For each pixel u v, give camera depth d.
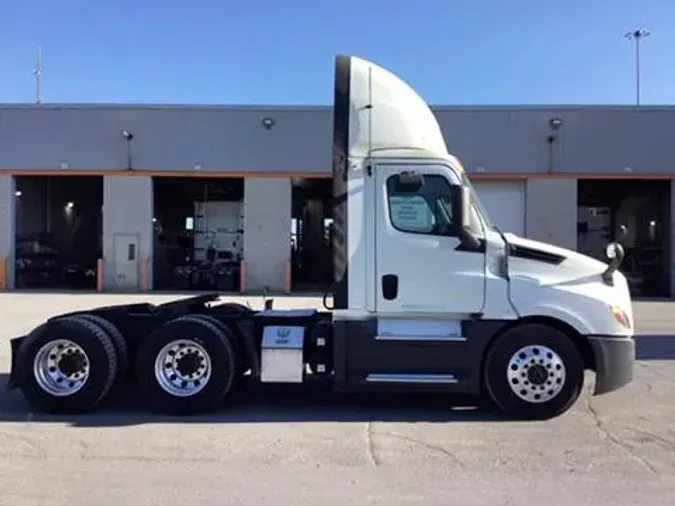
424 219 7.62
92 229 35.81
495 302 7.55
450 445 6.61
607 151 27.44
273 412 7.95
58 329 7.83
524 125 27.55
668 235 27.94
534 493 5.27
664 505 5.03
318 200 32.25
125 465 5.95
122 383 8.41
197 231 33.22
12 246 28.72
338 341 7.67
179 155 28.20
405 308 7.58
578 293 7.54
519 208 27.83
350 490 5.33
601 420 7.55
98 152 28.28
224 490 5.32
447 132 27.64
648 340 14.47
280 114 28.08
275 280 28.06
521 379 7.55
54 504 4.98
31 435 6.93
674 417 7.70
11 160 28.33
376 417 7.72
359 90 7.76
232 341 7.93
